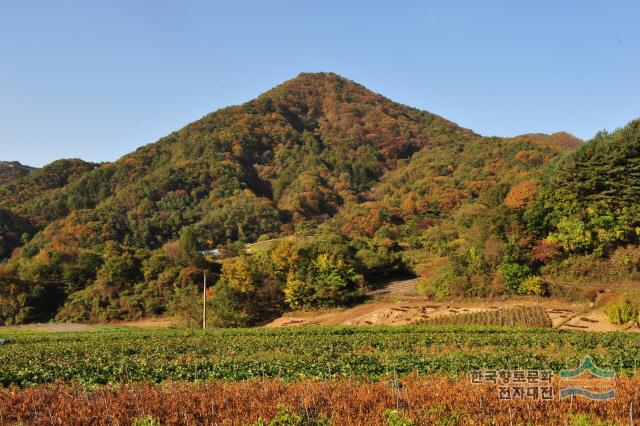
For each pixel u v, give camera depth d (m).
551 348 32.50
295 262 66.50
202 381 23.70
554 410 16.97
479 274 57.38
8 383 24.73
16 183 131.38
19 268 76.69
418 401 18.25
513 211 60.59
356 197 132.00
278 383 20.94
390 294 63.41
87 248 89.00
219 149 148.00
